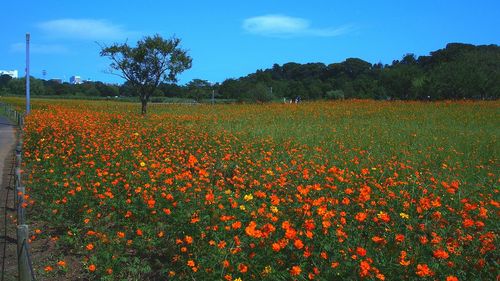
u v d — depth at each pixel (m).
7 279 6.88
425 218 7.77
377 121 29.38
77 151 14.80
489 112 35.03
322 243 6.00
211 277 5.48
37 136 18.86
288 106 44.31
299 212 7.05
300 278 5.35
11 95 109.19
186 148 16.19
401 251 5.77
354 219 7.39
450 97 59.41
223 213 6.90
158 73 35.44
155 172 10.57
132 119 27.94
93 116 28.38
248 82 98.50
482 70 60.44
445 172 12.70
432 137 20.45
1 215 10.02
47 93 119.75
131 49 34.75
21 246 5.81
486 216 7.53
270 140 17.78
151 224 7.75
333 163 13.36
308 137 19.83
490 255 6.34
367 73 117.50
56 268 7.03
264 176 10.61
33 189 11.24
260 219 6.89
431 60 102.88
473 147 17.81
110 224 8.41
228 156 12.45
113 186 9.88
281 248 5.80
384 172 11.75
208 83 94.31
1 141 23.77
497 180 11.71
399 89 68.44
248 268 5.51
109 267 6.45
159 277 6.55
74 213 8.83
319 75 124.56
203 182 9.71
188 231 6.65
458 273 5.58
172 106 50.56
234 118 31.23
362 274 5.16
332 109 39.25
